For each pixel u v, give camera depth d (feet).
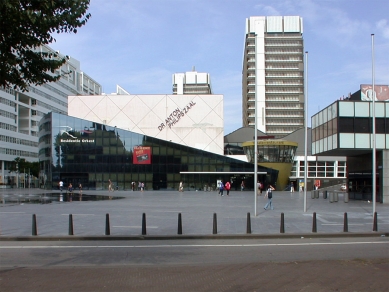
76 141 238.68
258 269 29.94
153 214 79.30
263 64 444.96
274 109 442.09
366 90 134.92
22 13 24.58
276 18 451.12
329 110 122.62
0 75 27.04
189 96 271.69
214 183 241.14
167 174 240.53
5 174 352.90
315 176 311.47
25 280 26.91
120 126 269.23
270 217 73.61
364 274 28.12
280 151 249.34
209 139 269.64
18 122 381.19
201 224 61.87
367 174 127.65
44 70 29.25
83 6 27.30
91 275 28.43
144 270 30.01
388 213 84.23
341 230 55.62
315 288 24.81
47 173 243.19
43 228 56.54
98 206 102.89
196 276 28.07
